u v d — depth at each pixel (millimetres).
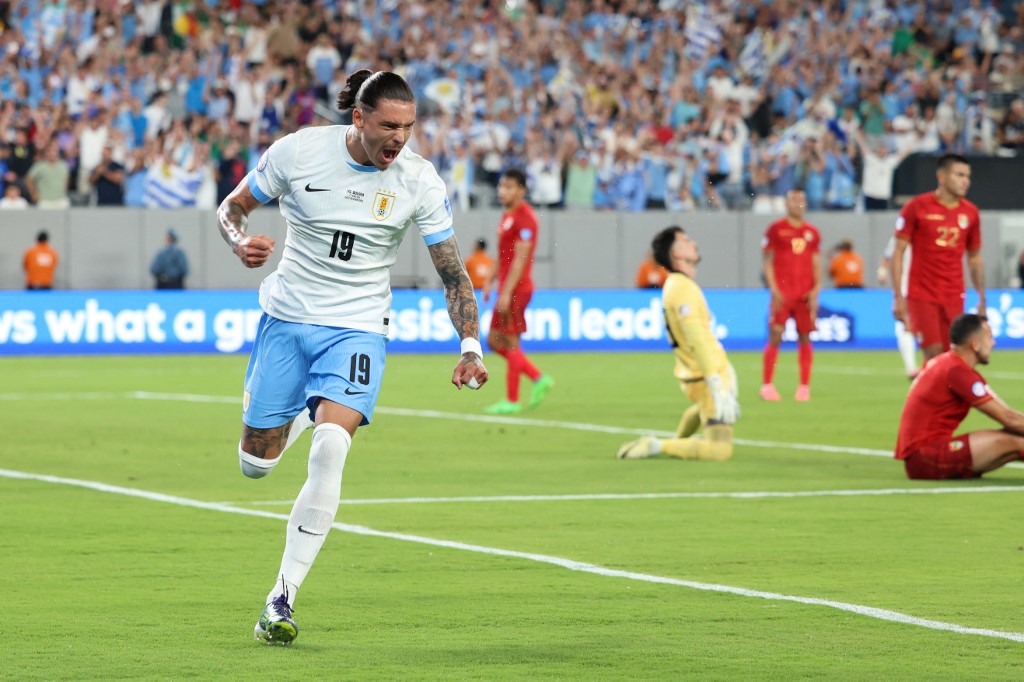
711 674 11547
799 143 69438
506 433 31547
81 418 34688
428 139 65938
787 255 39844
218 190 64500
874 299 64688
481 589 15055
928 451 23625
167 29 68875
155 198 63750
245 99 66375
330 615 13820
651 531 18844
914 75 73000
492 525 19375
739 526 19250
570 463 26328
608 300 62781
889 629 13156
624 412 36562
